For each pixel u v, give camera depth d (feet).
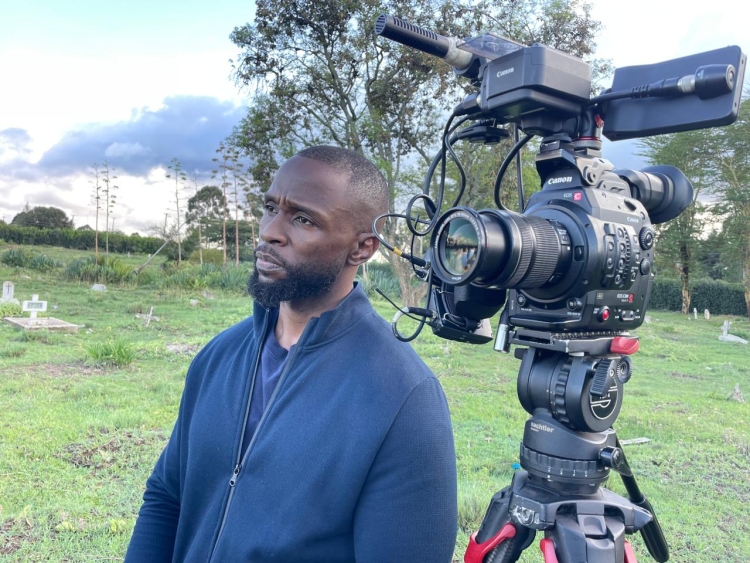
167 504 5.48
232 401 4.93
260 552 4.26
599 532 4.94
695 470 17.65
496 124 5.78
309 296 4.84
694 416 23.85
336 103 46.70
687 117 4.98
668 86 4.94
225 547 4.39
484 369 31.89
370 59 44.24
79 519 13.14
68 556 11.70
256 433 4.63
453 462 4.58
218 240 130.72
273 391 4.80
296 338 5.08
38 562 11.45
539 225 4.95
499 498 5.60
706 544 12.93
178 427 5.45
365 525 4.26
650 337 49.11
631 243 5.21
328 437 4.36
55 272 77.82
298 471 4.33
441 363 33.17
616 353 5.40
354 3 41.47
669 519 14.12
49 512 13.46
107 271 71.56
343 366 4.61
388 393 4.41
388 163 45.32
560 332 5.23
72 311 49.16
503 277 4.69
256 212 91.91
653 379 33.09
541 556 12.08
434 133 47.98
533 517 5.03
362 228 4.84
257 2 42.78
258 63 44.86
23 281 69.21
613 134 5.52
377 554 4.20
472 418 22.27
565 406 5.08
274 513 4.32
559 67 5.04
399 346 4.80
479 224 4.46
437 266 4.87
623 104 5.39
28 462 16.21
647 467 17.71
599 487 5.40
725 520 14.29
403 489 4.28
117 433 18.94
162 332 41.45
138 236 147.84
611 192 5.40
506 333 5.66
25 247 122.93
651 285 5.62
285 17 42.47
